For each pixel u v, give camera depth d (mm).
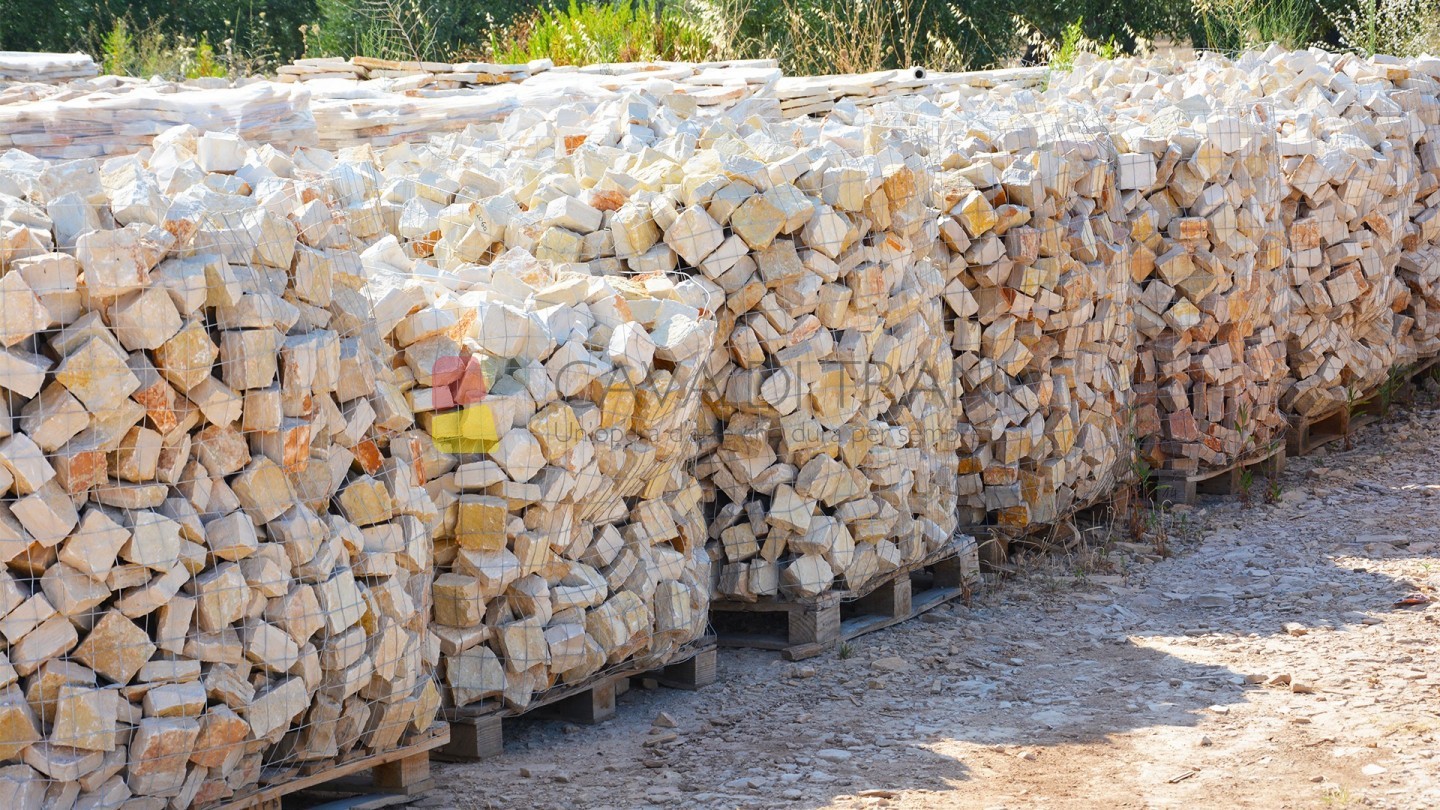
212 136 3871
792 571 5168
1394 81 8766
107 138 6344
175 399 3131
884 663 5121
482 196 5324
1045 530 6637
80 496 3008
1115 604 5883
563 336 4250
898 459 5395
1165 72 9266
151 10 19078
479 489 4105
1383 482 7602
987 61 16328
